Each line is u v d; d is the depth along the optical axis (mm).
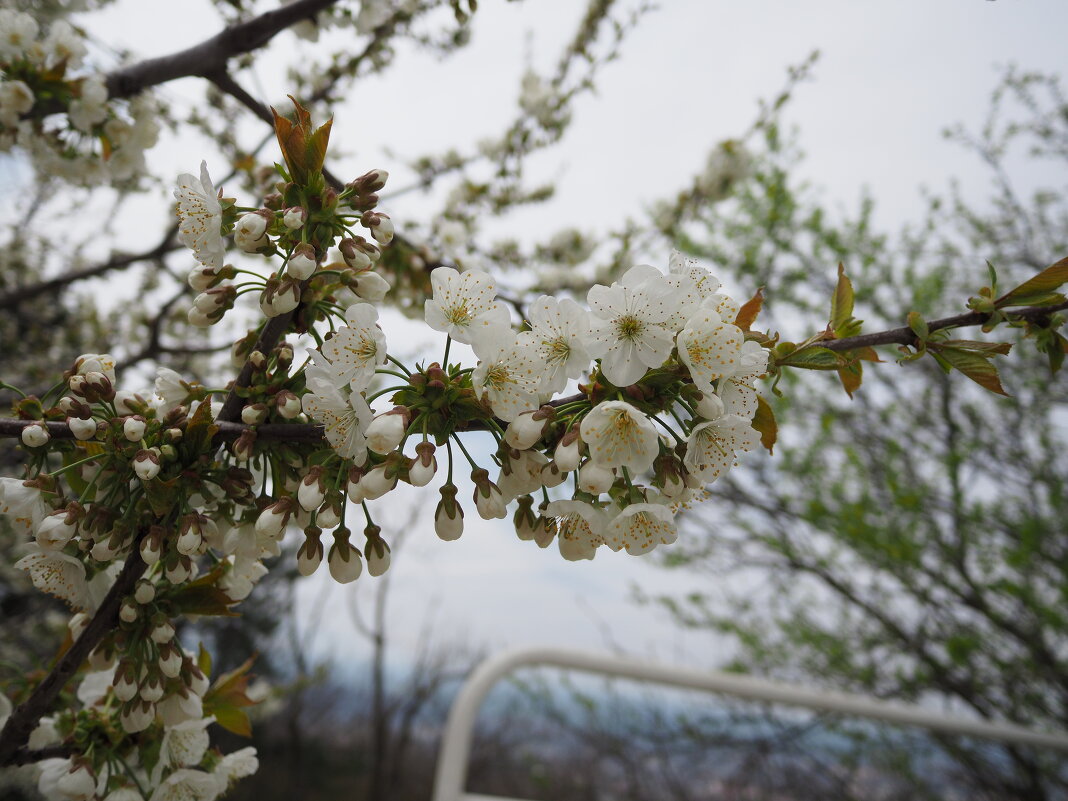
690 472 280
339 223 309
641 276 289
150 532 296
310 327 320
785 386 2061
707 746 1586
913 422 2057
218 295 314
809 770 1562
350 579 308
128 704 316
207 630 1678
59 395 349
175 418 305
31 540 348
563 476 283
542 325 288
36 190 1260
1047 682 1830
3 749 329
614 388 281
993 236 1983
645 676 1001
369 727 4062
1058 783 1673
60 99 547
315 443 308
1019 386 1941
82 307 1368
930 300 1986
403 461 277
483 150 1021
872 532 1857
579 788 1576
